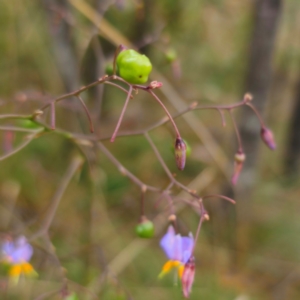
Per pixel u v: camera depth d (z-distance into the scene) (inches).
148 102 21.9
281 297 16.3
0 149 17.2
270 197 19.7
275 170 21.6
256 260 17.4
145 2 17.0
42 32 18.2
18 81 18.0
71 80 14.9
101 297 13.0
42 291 14.0
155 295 15.3
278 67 21.6
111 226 15.9
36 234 12.1
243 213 16.9
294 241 18.2
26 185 17.5
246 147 15.5
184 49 22.0
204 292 15.7
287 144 21.3
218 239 17.3
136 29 17.5
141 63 10.6
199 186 16.6
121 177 18.3
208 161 18.5
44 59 18.7
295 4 20.6
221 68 23.1
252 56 14.6
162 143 20.1
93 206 13.8
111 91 21.1
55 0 14.5
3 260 11.8
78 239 15.3
